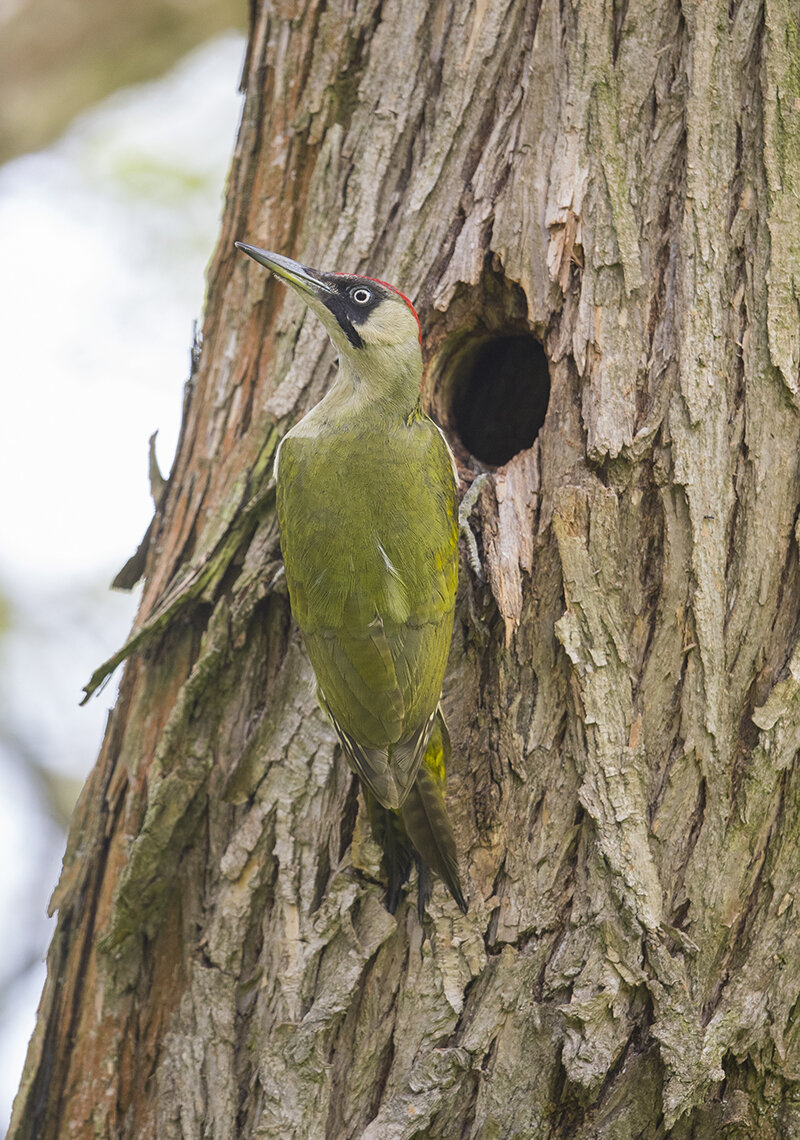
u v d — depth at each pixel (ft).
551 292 30.68
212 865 31.07
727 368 29.48
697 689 28.55
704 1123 27.89
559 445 30.25
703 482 29.01
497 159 31.81
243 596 31.53
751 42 30.35
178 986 30.94
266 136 35.04
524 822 29.07
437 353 33.06
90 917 32.58
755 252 29.71
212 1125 28.60
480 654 30.32
